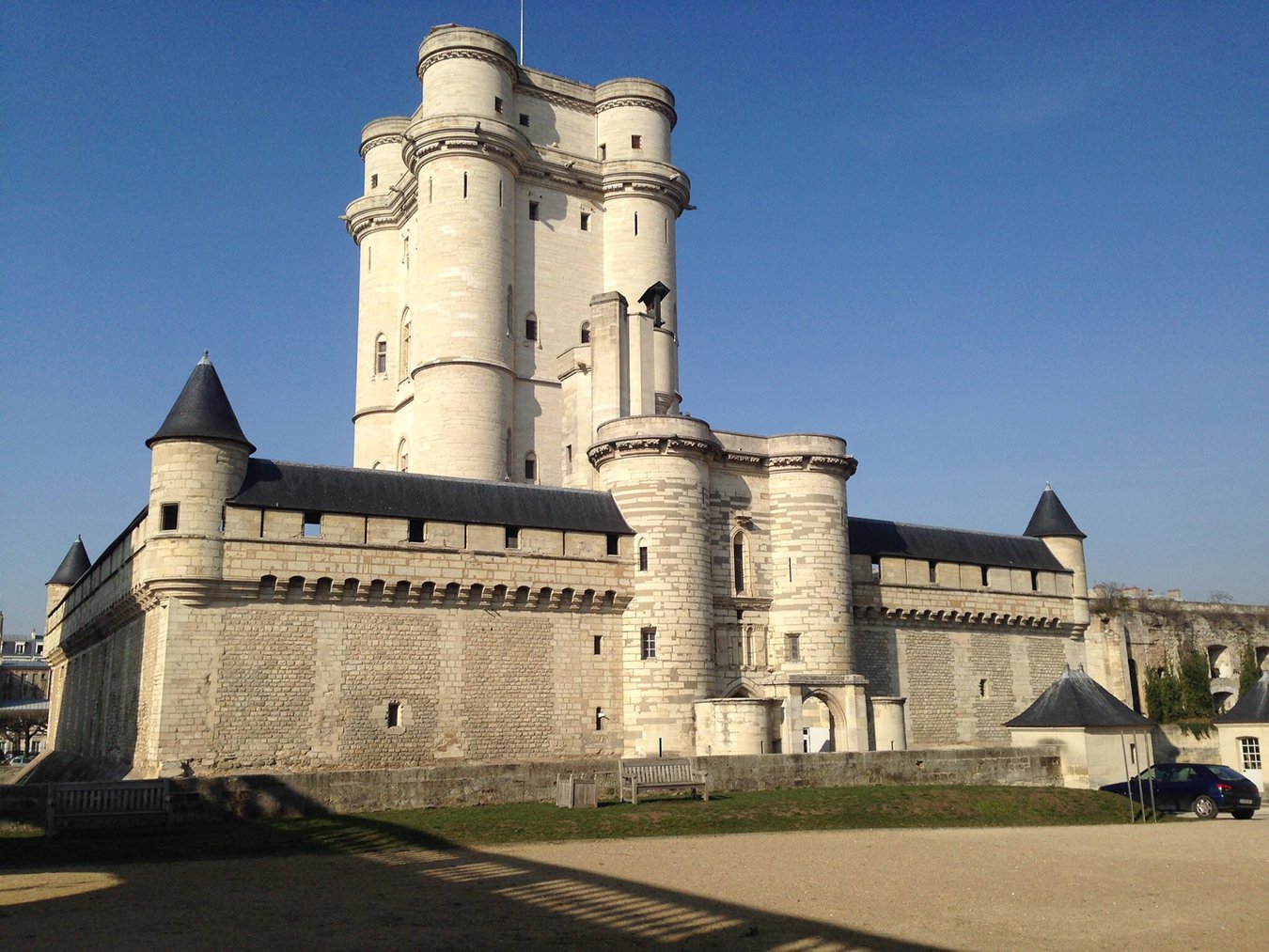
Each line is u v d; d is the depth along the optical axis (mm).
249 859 20922
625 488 43594
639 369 50656
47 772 49688
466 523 39406
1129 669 59188
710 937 14289
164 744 33438
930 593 51875
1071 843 24609
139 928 14500
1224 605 64188
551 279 57688
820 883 18453
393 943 13711
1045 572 56750
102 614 42438
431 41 56594
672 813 26922
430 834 23562
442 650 38438
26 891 17406
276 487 36781
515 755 39062
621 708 41781
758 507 47031
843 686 42719
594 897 16859
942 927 15148
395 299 61562
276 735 35094
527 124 59344
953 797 31594
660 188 60312
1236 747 43719
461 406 52125
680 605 42250
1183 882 19109
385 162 64438
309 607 36469
